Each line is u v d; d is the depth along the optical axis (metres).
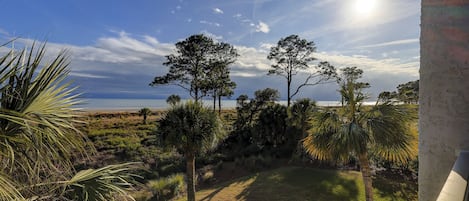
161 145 7.33
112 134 16.94
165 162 11.75
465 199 0.96
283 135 12.96
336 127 5.84
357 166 9.79
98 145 14.05
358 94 5.81
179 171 10.96
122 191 2.43
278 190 8.16
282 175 9.40
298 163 10.91
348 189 8.00
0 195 1.57
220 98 25.62
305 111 11.30
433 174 1.54
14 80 1.75
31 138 1.76
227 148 13.97
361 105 5.78
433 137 1.55
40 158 1.85
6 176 1.66
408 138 5.34
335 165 9.95
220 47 24.59
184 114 7.18
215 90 25.20
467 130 1.40
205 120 7.26
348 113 5.85
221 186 9.23
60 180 2.17
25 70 1.80
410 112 5.37
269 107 13.54
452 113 1.45
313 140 6.19
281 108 13.23
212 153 12.65
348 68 22.05
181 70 24.34
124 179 2.63
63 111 2.00
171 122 7.14
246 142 14.29
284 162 11.49
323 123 5.96
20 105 1.77
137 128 20.08
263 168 11.07
